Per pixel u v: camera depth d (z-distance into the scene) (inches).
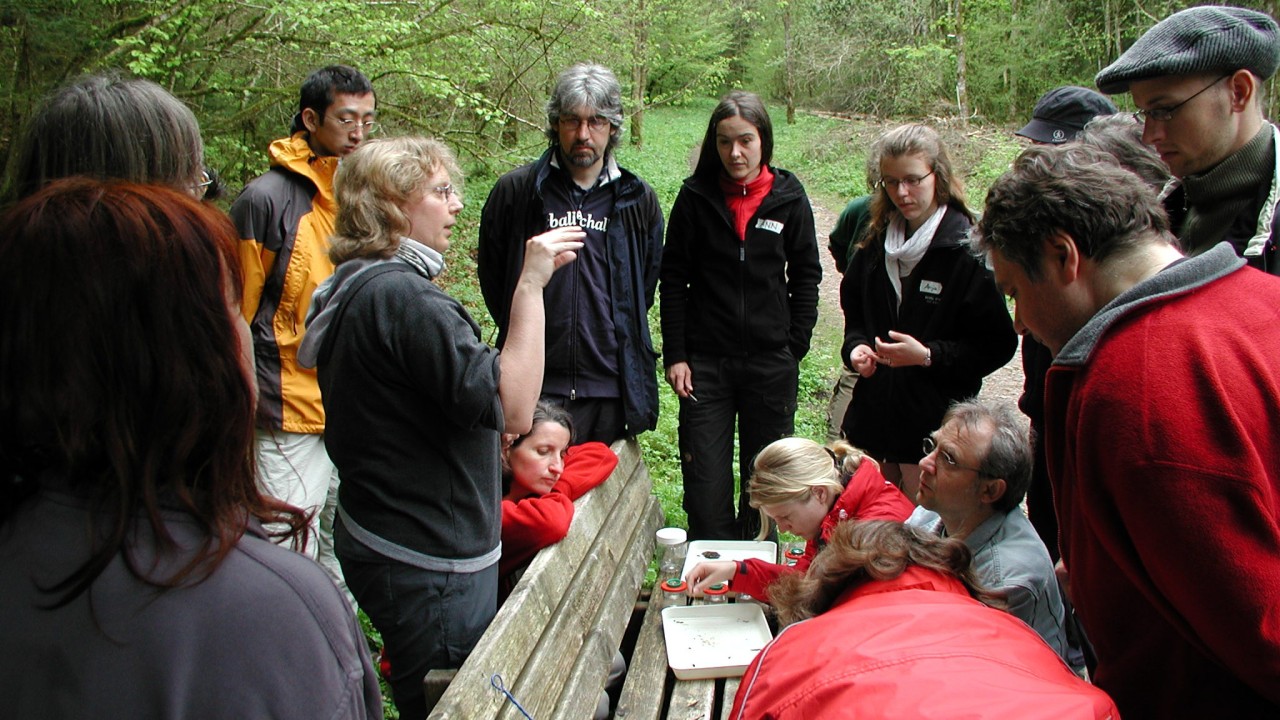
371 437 83.3
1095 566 61.1
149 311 35.5
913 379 138.4
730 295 150.9
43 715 34.5
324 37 278.7
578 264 135.6
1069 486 61.3
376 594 85.6
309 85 126.3
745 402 155.5
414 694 88.2
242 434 38.4
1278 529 51.8
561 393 137.2
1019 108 904.3
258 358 121.4
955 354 133.9
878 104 943.7
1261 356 53.4
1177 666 58.6
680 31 722.2
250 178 306.2
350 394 83.2
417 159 85.2
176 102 77.7
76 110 72.4
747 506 160.4
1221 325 54.0
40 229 35.5
